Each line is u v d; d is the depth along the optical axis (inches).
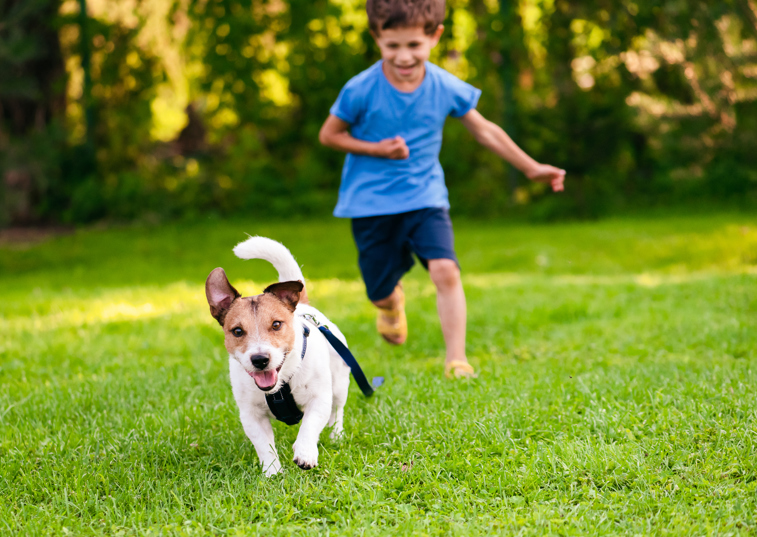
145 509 122.5
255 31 649.0
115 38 683.4
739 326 240.4
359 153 191.2
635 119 603.5
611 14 635.5
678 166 652.1
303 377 131.9
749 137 610.5
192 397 182.5
